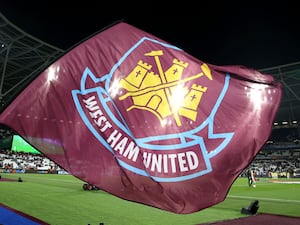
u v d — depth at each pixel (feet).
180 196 8.96
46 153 8.19
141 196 8.56
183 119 9.97
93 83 9.48
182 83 10.50
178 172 9.23
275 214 36.06
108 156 8.80
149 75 10.23
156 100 9.98
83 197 48.91
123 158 8.91
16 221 28.60
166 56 10.73
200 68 10.84
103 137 8.98
